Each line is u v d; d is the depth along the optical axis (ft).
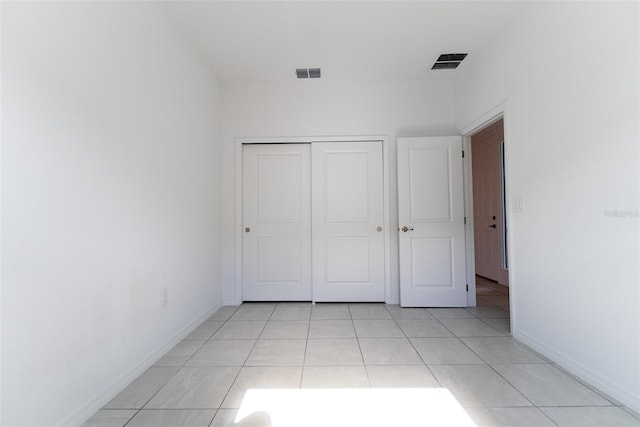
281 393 5.42
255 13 7.63
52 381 4.17
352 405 5.05
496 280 14.82
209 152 10.28
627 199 4.90
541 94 6.80
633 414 4.71
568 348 6.13
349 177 11.71
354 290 11.61
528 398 5.18
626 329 4.93
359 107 11.64
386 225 11.56
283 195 11.89
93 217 4.99
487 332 8.41
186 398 5.28
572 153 5.96
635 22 4.74
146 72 6.58
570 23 5.97
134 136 6.12
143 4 6.49
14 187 3.72
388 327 8.88
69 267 4.49
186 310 8.37
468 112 10.42
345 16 7.79
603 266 5.33
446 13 7.68
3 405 3.57
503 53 8.27
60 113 4.38
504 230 14.30
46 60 4.17
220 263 11.30
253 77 11.12
